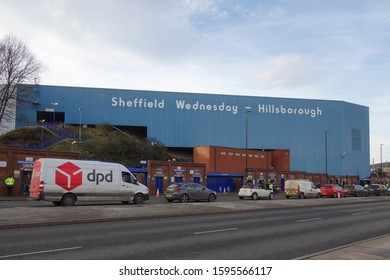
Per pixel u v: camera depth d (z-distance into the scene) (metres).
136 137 89.31
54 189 22.34
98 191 23.83
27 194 36.44
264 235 12.70
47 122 88.25
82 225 14.45
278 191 59.84
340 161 102.38
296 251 9.88
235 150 73.06
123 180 24.95
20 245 10.02
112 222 15.66
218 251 9.65
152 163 48.19
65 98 89.06
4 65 62.09
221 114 97.00
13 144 70.69
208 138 95.56
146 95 93.94
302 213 21.81
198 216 19.02
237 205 24.62
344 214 21.61
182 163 50.88
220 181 59.00
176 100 95.19
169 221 16.41
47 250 9.38
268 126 99.31
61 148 67.69
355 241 11.81
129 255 8.94
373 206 29.31
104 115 91.00
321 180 76.69
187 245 10.44
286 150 87.31
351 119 107.50
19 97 73.06
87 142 70.38
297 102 101.69
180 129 94.56
